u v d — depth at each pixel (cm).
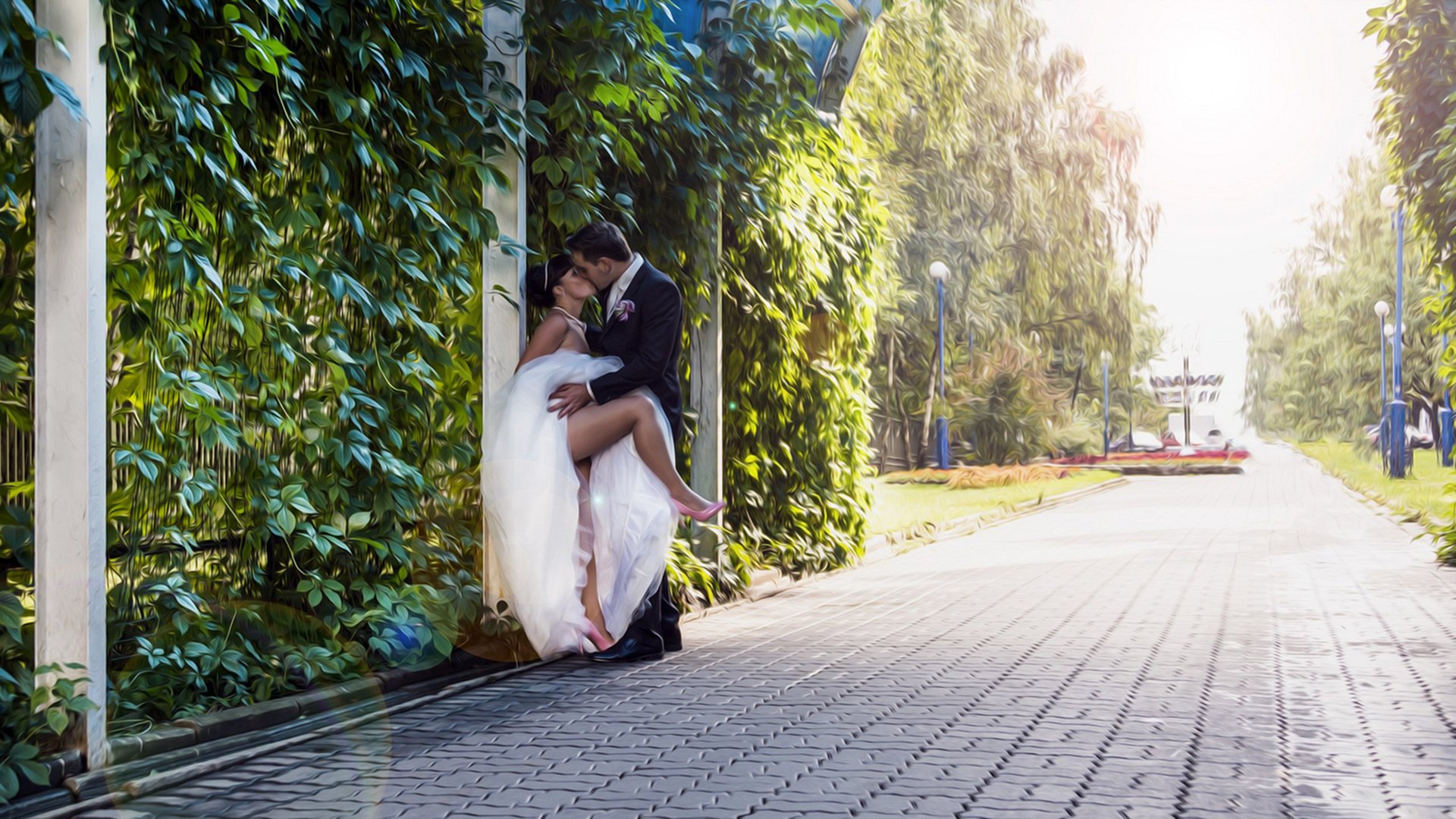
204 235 459
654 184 779
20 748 365
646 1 699
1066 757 414
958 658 626
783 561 999
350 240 538
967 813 348
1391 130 1101
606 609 592
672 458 607
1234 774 390
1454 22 1048
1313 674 571
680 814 350
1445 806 353
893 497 2459
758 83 838
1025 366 3716
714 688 550
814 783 383
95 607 389
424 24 571
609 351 612
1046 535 1611
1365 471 3506
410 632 540
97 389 391
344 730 339
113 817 293
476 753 427
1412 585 945
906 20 2178
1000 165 3034
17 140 383
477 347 614
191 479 452
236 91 458
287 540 507
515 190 629
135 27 412
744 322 927
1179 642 675
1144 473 4412
